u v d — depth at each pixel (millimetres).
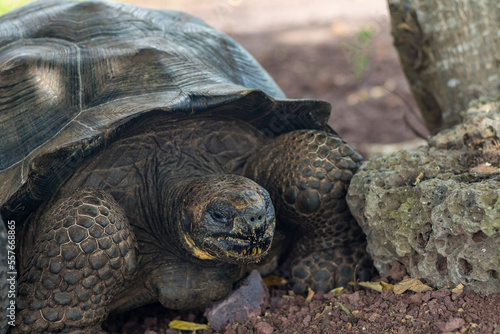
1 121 4199
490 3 5527
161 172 4441
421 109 6562
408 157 4379
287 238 5016
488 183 3613
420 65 6066
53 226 3686
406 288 3896
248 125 4867
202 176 4398
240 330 4035
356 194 4285
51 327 3598
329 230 4562
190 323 4336
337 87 12617
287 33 18562
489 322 3291
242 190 3826
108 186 4223
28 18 4969
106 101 4207
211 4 21531
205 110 4156
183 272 4328
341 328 3719
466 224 3514
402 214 4016
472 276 3562
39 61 4406
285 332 3861
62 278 3590
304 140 4535
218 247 3832
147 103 4059
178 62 4586
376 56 14594
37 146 3998
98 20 4887
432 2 5719
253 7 24188
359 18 19594
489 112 4770
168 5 20625
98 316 3727
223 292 4406
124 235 3811
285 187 4430
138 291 4355
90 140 3730
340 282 4559
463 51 5691
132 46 4605
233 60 5215
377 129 9852
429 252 3852
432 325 3418
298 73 13906
